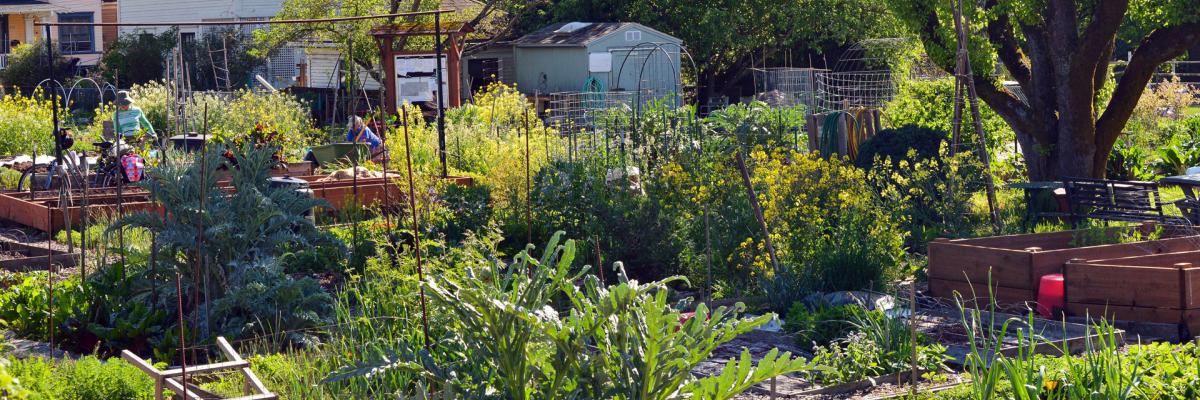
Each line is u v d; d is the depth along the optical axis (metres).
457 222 11.91
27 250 12.02
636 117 14.76
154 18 42.03
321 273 10.96
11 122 21.38
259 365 7.07
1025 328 8.58
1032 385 6.08
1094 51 14.54
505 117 22.27
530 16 39.81
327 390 6.45
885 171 13.04
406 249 9.76
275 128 20.03
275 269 8.40
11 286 9.55
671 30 37.25
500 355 5.16
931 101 18.83
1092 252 9.45
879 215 10.69
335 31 34.81
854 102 29.44
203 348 7.78
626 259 10.88
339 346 7.59
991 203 12.63
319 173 17.05
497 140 18.12
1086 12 15.85
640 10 36.72
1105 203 12.47
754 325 5.21
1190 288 8.25
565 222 11.65
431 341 7.18
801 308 8.53
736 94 40.97
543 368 5.29
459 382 5.32
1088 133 14.90
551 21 39.88
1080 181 12.66
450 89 28.73
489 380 5.28
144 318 8.38
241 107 23.27
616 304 4.99
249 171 8.88
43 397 5.96
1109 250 9.56
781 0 36.09
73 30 44.19
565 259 5.32
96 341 8.38
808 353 7.92
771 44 38.56
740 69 40.00
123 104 17.42
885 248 10.54
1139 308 8.46
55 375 6.41
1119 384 6.13
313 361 7.09
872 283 9.21
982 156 12.96
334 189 14.21
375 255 10.58
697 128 14.28
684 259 10.94
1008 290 9.29
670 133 14.32
